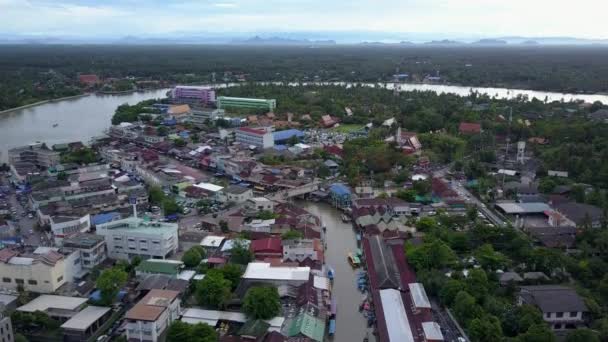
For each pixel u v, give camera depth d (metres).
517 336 96.19
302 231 153.50
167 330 102.06
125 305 116.75
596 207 167.62
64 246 134.75
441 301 116.12
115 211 174.38
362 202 178.75
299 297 116.19
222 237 150.62
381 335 102.69
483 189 196.25
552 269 127.94
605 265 124.38
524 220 169.88
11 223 167.38
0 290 121.94
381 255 134.88
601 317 105.62
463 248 143.50
